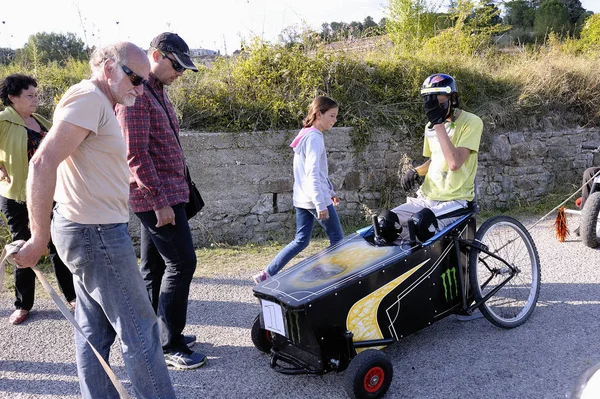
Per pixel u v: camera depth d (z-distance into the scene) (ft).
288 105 23.24
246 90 24.12
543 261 18.65
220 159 22.02
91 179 8.61
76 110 8.18
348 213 24.45
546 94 28.73
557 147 28.09
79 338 9.50
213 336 13.91
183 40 11.87
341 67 25.14
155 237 11.67
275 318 10.85
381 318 11.40
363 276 10.96
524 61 31.35
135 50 8.93
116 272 8.86
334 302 10.62
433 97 12.65
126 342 9.04
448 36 35.09
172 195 11.57
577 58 33.06
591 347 12.57
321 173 15.11
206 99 23.06
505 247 14.92
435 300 12.41
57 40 29.94
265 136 22.53
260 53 24.79
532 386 11.08
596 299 15.25
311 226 15.49
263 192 22.88
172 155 11.69
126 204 9.21
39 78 23.84
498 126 27.30
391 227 12.36
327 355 10.80
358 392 10.28
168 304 11.94
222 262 20.06
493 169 26.73
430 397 10.82
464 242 12.68
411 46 34.17
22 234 14.76
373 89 25.27
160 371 9.20
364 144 24.20
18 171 14.26
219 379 11.76
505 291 15.25
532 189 27.61
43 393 11.32
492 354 12.43
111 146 8.72
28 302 14.83
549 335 13.24
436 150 13.60
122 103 9.14
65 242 8.75
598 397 7.43
